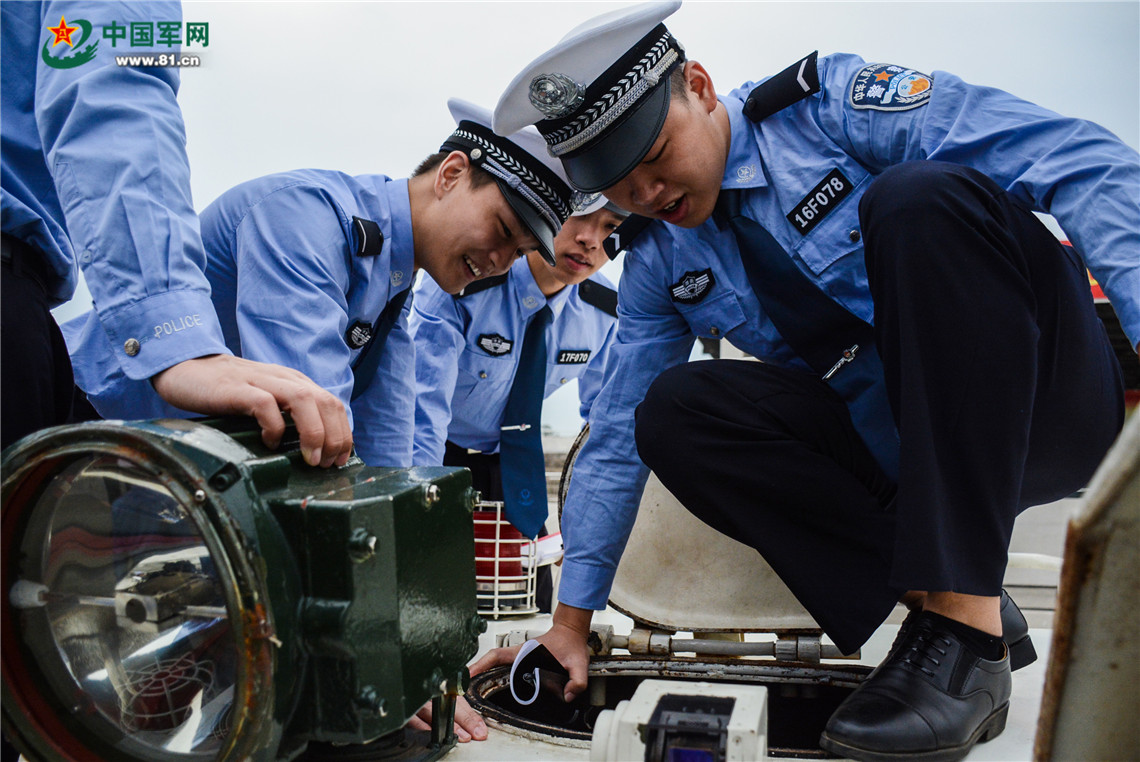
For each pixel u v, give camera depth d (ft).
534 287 9.32
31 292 3.86
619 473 5.68
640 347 5.90
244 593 2.73
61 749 3.16
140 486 3.01
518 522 8.66
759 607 5.82
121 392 4.97
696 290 5.60
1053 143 4.44
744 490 4.93
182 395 3.47
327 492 3.09
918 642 4.01
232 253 5.51
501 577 8.46
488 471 9.57
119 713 3.17
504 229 5.88
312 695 2.93
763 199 5.29
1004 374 3.91
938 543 3.79
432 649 3.34
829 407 5.20
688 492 5.08
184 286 3.64
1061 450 4.76
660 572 6.05
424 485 3.27
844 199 5.13
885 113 4.96
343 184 5.87
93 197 3.69
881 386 5.05
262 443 3.26
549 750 4.35
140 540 3.07
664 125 4.84
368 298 5.79
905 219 4.01
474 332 9.19
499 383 9.40
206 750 3.05
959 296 3.93
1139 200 3.99
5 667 3.10
